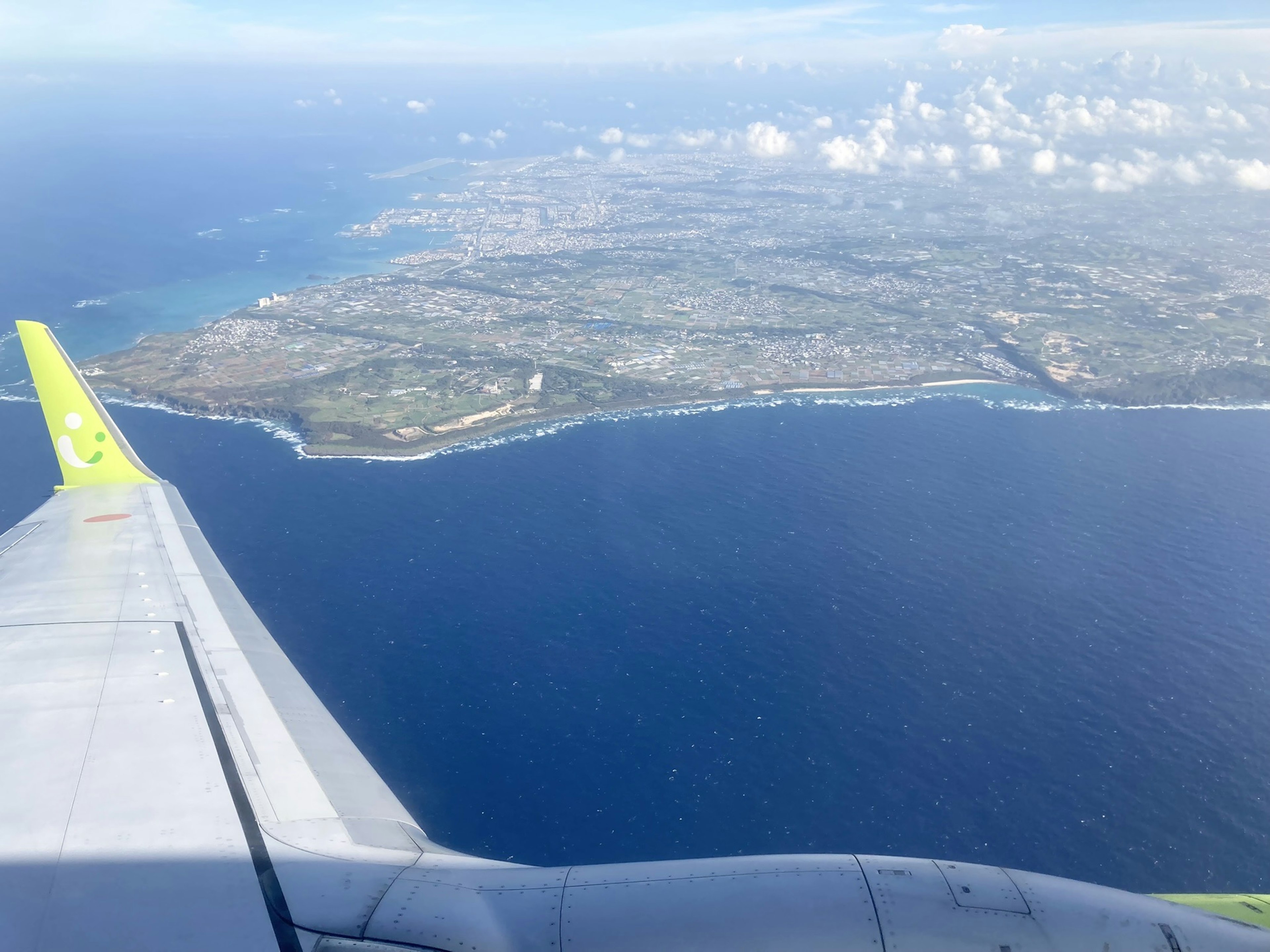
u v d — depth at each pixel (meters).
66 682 18.72
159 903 11.90
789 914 10.99
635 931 10.84
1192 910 11.68
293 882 12.33
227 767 15.88
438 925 11.15
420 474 110.00
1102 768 53.88
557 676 63.56
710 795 51.47
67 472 30.80
